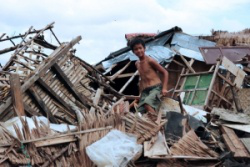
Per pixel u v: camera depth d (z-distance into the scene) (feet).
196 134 19.80
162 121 19.20
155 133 18.25
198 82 34.17
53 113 22.20
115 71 48.14
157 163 17.33
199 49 43.42
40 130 16.79
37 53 26.63
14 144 15.49
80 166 16.58
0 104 20.06
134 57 45.34
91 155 16.55
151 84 21.38
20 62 24.70
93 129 17.74
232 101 34.37
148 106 20.92
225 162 17.67
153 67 21.47
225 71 39.40
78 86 25.50
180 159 17.54
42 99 21.84
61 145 16.76
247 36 55.57
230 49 43.73
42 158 15.94
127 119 19.11
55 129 18.58
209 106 32.32
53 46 27.68
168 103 22.22
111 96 28.58
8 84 22.70
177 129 19.29
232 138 19.62
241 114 23.07
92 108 24.02
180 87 35.45
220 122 22.00
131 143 17.42
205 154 17.97
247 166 17.62
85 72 26.48
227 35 56.95
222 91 33.63
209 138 19.92
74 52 25.96
